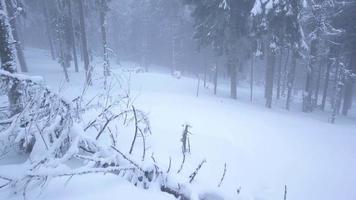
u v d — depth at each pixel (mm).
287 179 5910
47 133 3869
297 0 17844
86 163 3637
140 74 27422
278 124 12562
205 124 9484
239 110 15312
